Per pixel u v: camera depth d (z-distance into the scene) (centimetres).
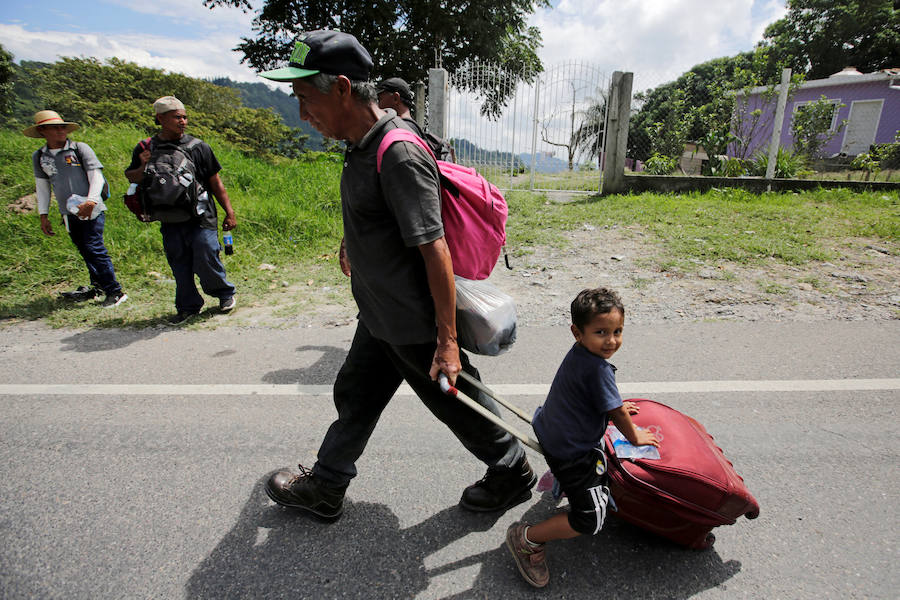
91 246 491
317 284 555
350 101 168
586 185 1110
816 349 368
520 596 186
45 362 383
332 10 1889
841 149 1950
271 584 192
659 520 195
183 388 340
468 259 186
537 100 1030
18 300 523
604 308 168
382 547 209
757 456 255
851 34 2948
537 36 2216
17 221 679
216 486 246
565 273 562
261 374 358
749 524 214
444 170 182
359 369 215
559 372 188
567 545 209
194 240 448
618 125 1005
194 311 470
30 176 820
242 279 570
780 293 479
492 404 219
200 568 199
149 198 418
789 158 1095
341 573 197
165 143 437
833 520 215
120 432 290
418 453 269
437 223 167
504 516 227
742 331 402
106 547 209
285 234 704
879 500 225
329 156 1340
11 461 265
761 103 1229
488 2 1903
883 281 501
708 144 1228
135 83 3672
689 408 298
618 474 197
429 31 1923
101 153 907
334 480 217
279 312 477
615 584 189
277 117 3112
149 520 224
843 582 186
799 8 3105
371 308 191
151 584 192
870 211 797
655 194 1002
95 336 433
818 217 755
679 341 388
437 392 203
